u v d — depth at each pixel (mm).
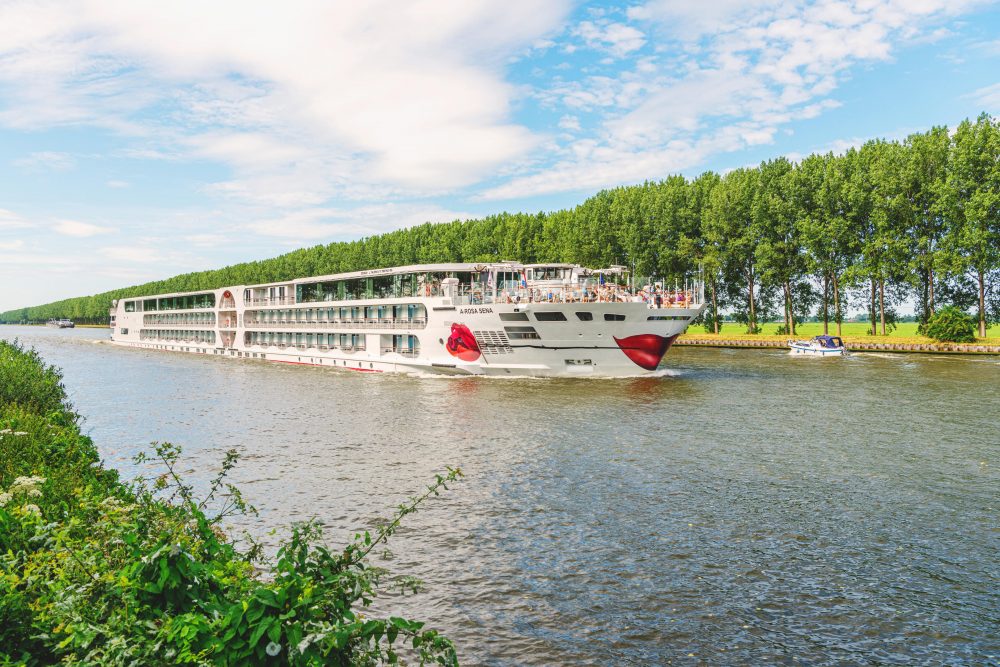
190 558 6820
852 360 69438
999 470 24188
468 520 19109
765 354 80062
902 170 81312
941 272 77562
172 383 55500
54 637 6500
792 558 16469
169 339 107688
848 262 88625
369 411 38812
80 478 15602
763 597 14492
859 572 15672
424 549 17000
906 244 80312
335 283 72688
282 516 19641
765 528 18438
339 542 17422
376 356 65000
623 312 50562
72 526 8625
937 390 45156
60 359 84562
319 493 21906
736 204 95375
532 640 12773
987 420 34031
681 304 56625
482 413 37344
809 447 28062
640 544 17328
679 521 19016
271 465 25859
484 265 57469
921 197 81812
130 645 5992
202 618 5859
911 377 53000
